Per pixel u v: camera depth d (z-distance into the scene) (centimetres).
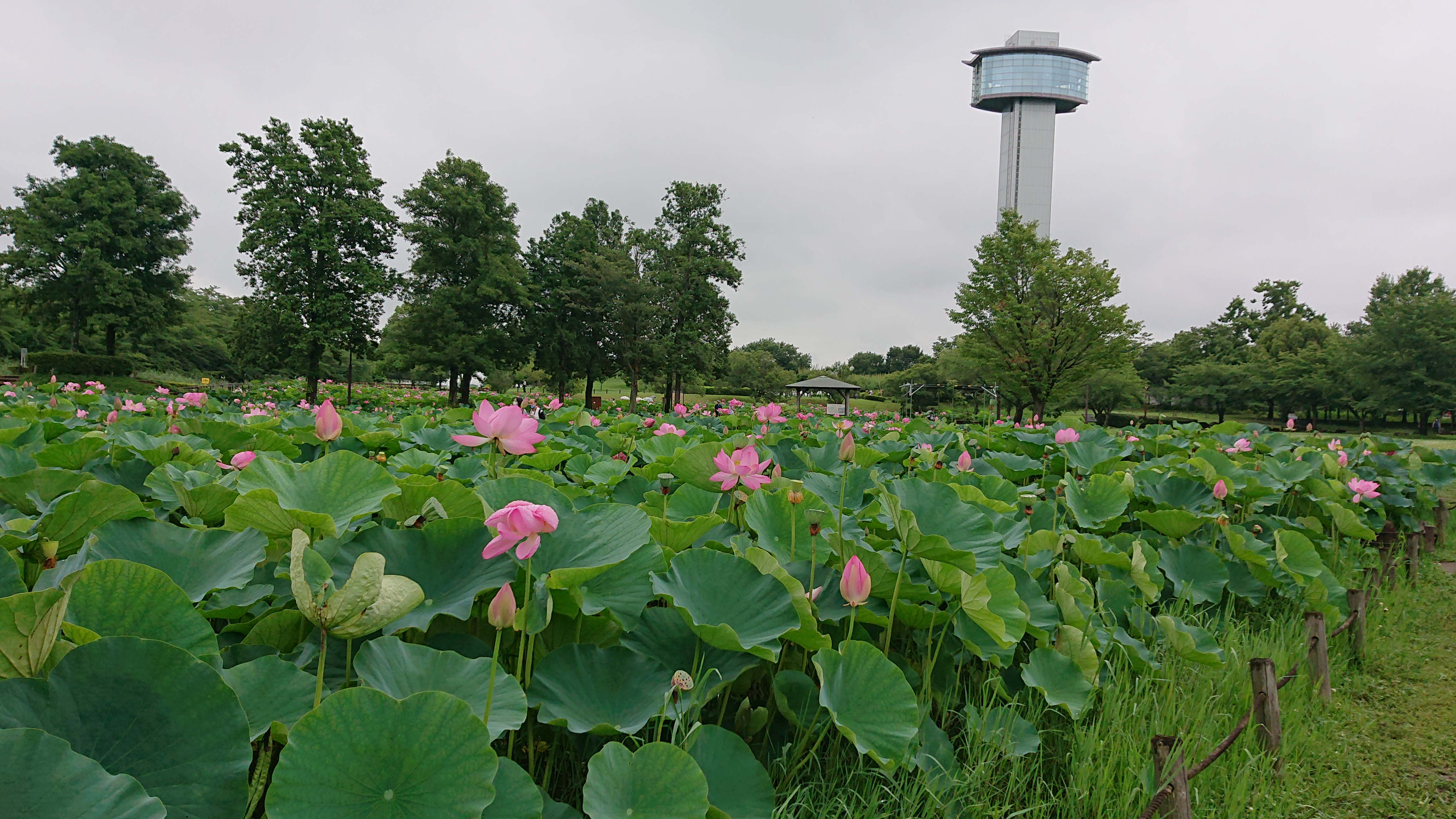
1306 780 289
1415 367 3894
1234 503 562
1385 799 282
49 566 195
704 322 3478
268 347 2588
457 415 841
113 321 3359
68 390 1172
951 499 323
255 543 211
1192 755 264
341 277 2606
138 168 3525
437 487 265
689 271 3459
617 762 157
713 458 373
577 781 185
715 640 200
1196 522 432
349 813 122
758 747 221
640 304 3195
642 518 230
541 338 3309
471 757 130
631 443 610
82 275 3234
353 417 747
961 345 3303
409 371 3297
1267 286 7262
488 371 3019
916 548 249
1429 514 827
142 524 210
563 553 221
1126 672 301
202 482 311
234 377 5388
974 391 5428
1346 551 577
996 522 374
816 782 205
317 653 174
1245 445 739
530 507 161
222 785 118
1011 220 3170
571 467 470
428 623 187
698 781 154
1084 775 234
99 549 196
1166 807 218
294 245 2489
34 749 100
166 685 122
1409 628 468
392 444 553
